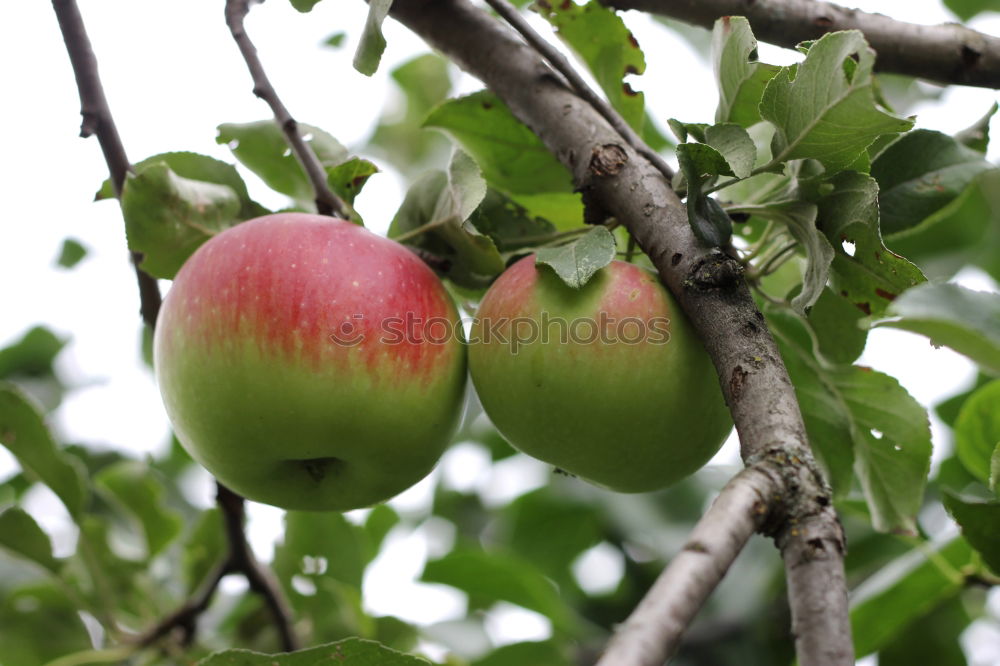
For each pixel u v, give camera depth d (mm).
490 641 4391
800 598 1765
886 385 2938
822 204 2451
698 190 2299
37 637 3752
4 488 4820
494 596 4238
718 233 2340
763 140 3197
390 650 2400
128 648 3709
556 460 2686
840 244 2445
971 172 2811
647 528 4465
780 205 2516
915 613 3354
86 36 2986
